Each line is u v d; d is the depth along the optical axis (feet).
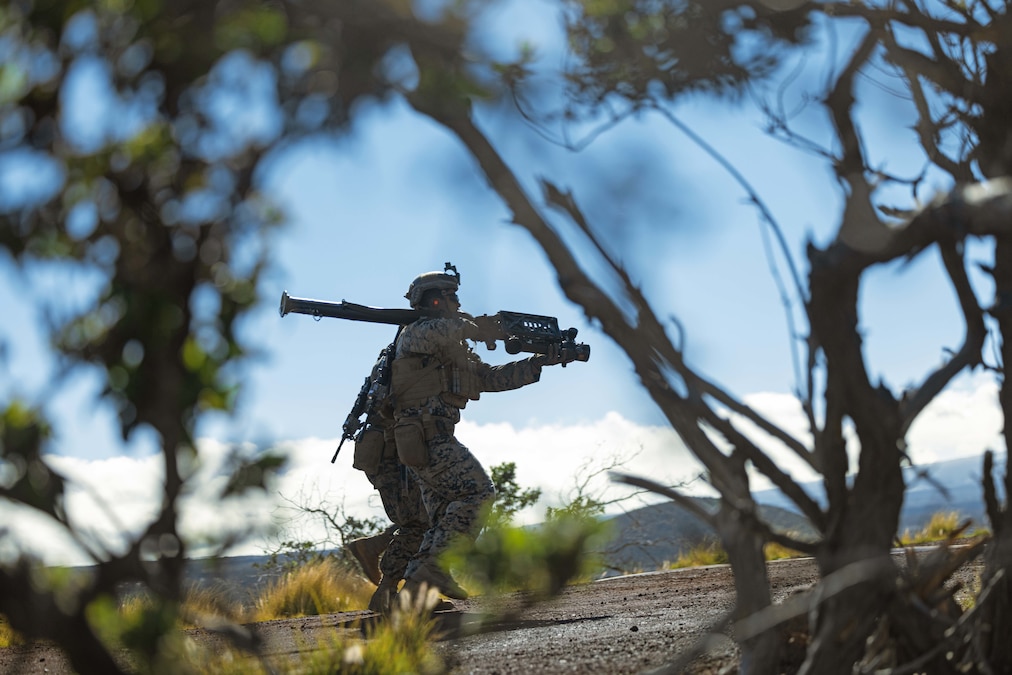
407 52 10.89
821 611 12.04
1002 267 13.41
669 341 12.07
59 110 9.82
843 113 12.49
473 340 32.60
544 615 30.68
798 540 12.19
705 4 13.23
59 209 9.89
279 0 10.39
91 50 9.72
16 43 9.58
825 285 11.60
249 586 51.11
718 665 17.24
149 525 10.14
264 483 10.33
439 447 32.04
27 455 9.87
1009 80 13.80
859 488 11.86
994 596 13.05
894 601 12.53
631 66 13.17
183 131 10.13
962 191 11.04
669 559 59.77
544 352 33.58
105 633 10.84
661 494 12.50
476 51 11.01
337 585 52.75
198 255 10.31
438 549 30.91
